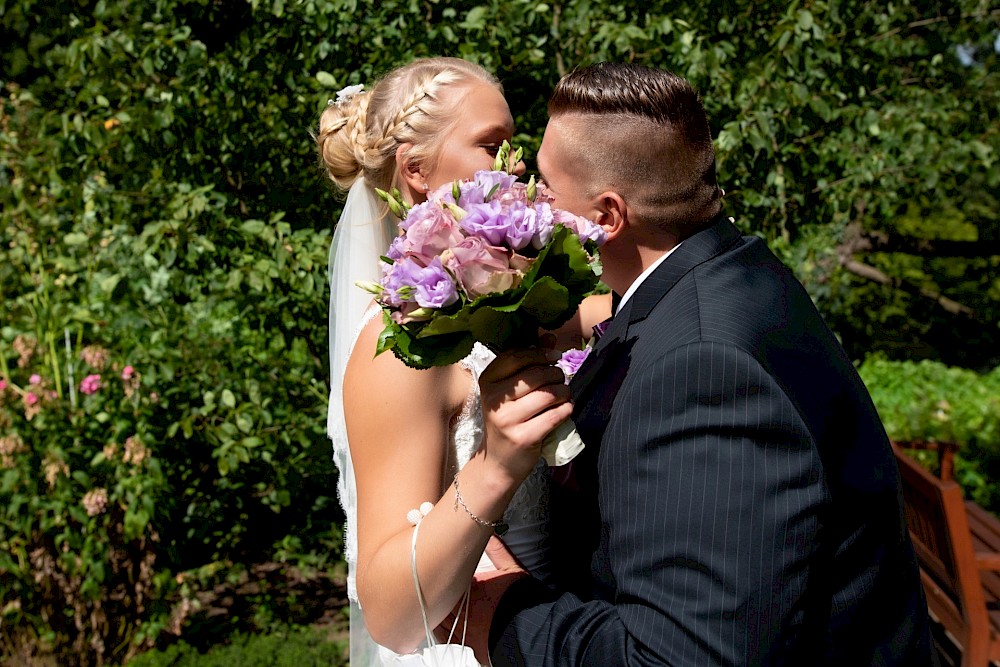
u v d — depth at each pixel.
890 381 7.29
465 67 1.77
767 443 1.25
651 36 3.38
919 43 4.10
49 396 3.90
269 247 3.56
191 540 4.57
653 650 1.24
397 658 1.76
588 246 1.33
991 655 2.91
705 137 1.52
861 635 1.41
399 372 1.49
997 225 8.99
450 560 1.38
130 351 4.03
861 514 1.41
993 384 6.98
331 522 4.92
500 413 1.32
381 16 3.44
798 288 1.56
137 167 3.76
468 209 1.29
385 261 1.35
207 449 4.34
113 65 3.64
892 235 9.27
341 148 1.87
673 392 1.28
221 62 3.54
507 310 1.23
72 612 3.93
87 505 3.74
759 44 3.63
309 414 4.10
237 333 4.20
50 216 4.06
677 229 1.51
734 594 1.21
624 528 1.30
